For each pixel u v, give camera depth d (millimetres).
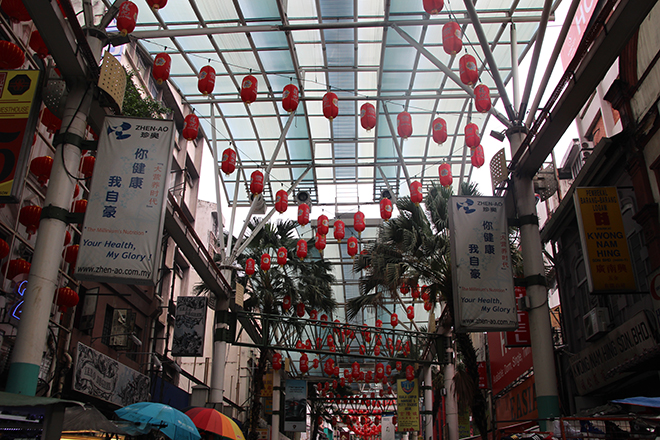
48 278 8172
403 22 14156
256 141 22250
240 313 18047
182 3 15875
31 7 7688
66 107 9023
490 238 11391
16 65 8883
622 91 11000
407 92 19547
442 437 30734
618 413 8750
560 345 14961
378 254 16781
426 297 18000
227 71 18266
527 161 11281
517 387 17609
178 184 22703
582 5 18000
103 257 8531
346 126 21734
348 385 39938
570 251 14430
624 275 10117
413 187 14750
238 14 15812
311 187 25125
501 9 16016
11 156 8125
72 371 12234
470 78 9859
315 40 17516
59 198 8586
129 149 9203
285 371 28344
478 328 10789
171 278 21109
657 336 9477
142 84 18562
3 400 5949
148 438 10164
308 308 23141
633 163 10625
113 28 17047
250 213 18531
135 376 14656
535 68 11305
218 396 16266
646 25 10195
